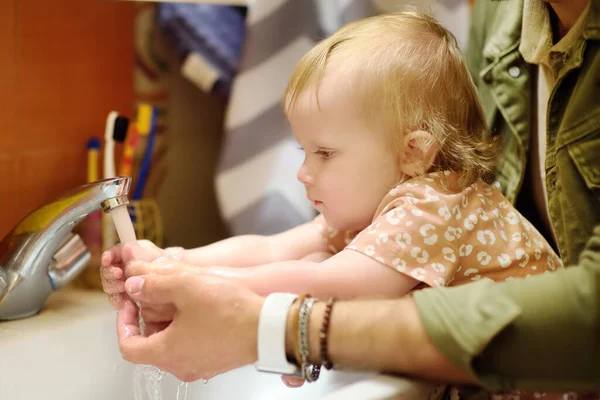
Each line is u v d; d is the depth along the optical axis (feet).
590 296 1.69
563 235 2.48
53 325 2.65
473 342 1.68
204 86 3.80
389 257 2.17
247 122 3.37
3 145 3.02
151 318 2.10
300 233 2.85
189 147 4.14
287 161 3.34
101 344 2.74
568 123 2.36
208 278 1.93
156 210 3.45
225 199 3.41
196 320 1.90
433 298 1.79
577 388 1.72
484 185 2.56
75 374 2.62
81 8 3.35
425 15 2.70
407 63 2.41
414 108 2.40
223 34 3.83
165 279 1.93
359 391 1.83
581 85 2.34
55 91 3.26
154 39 3.83
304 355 1.83
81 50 3.38
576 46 2.37
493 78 2.97
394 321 1.78
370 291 2.16
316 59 2.43
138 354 1.98
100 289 3.10
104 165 3.40
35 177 3.20
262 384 2.72
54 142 3.28
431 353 1.74
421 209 2.25
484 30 3.16
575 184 2.36
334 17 3.34
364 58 2.38
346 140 2.36
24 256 2.62
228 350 1.90
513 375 1.72
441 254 2.21
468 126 2.61
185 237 4.17
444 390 2.13
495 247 2.34
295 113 2.41
